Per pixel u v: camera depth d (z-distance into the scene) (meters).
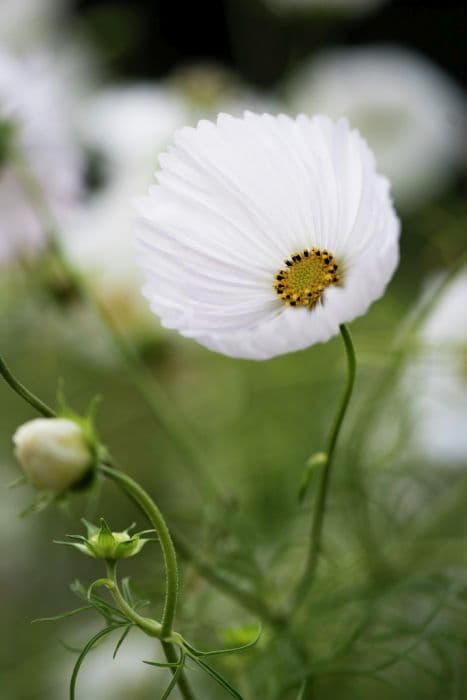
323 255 0.64
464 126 1.11
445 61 1.54
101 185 1.01
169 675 0.83
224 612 0.79
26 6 1.16
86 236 0.91
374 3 1.18
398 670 0.80
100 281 0.91
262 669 0.74
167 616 0.63
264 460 0.90
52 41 1.17
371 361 0.85
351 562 0.81
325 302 0.62
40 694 0.86
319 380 0.92
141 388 0.82
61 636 0.88
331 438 0.66
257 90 1.28
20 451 0.64
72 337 0.93
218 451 0.95
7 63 0.88
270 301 0.64
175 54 1.60
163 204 0.63
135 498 0.64
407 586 0.75
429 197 1.10
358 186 0.62
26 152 0.87
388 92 1.08
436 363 0.85
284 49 1.28
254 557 0.77
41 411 0.65
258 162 0.63
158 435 1.01
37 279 0.89
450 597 0.74
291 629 0.74
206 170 0.63
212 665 0.75
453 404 0.87
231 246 0.63
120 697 0.83
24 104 0.87
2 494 1.00
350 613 0.78
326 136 0.62
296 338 0.62
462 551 0.83
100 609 0.64
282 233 0.64
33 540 0.99
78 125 1.01
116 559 0.63
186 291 0.63
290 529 0.84
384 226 0.61
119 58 1.37
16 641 0.93
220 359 0.95
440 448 0.87
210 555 0.76
